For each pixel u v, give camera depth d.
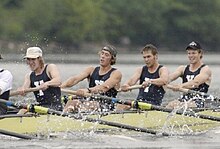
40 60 55.81
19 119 50.47
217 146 47.28
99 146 46.25
